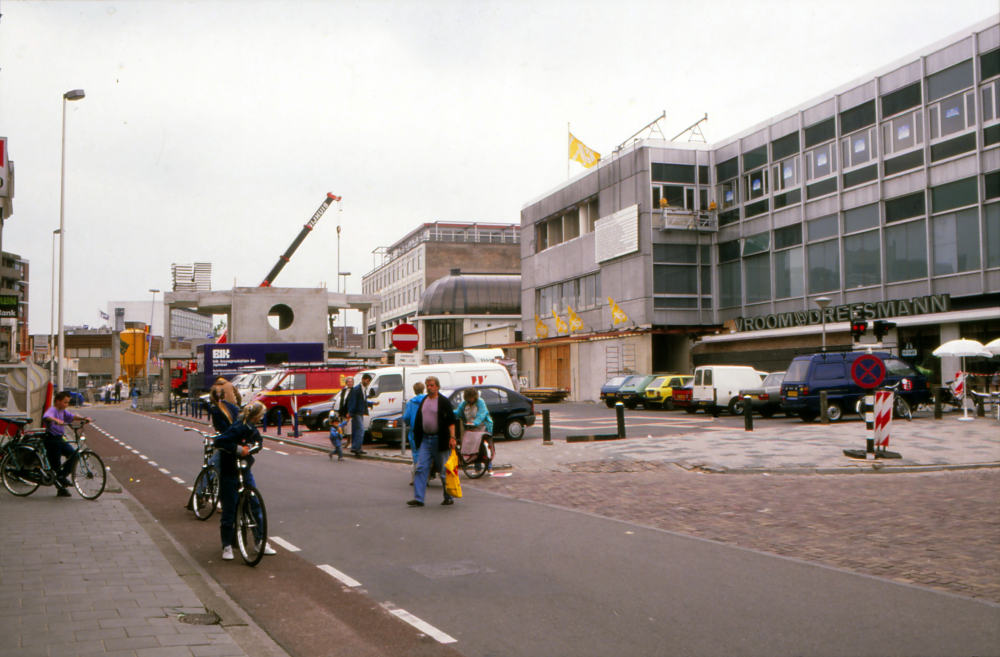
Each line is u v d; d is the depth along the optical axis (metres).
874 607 5.55
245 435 7.46
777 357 35.03
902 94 30.97
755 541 7.91
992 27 27.59
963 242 28.53
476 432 13.41
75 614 5.21
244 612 5.52
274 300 52.34
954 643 4.80
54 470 11.23
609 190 44.03
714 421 25.34
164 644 4.59
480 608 5.66
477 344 64.88
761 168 38.34
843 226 33.56
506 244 96.38
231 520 7.42
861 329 16.69
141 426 31.02
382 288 114.56
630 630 5.11
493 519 9.39
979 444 16.31
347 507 10.43
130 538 8.03
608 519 9.28
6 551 7.34
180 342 78.50
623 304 42.47
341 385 29.97
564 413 32.38
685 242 41.09
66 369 77.69
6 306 22.88
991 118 27.62
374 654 4.75
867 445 14.72
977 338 27.19
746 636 4.96
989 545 7.48
